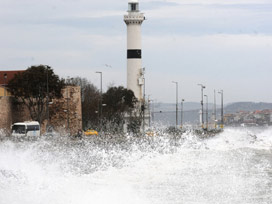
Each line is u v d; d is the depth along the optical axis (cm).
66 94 16950
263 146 10400
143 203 4294
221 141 10675
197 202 4441
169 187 4994
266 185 5253
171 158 6956
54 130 15050
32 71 15512
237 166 6656
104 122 18388
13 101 15425
